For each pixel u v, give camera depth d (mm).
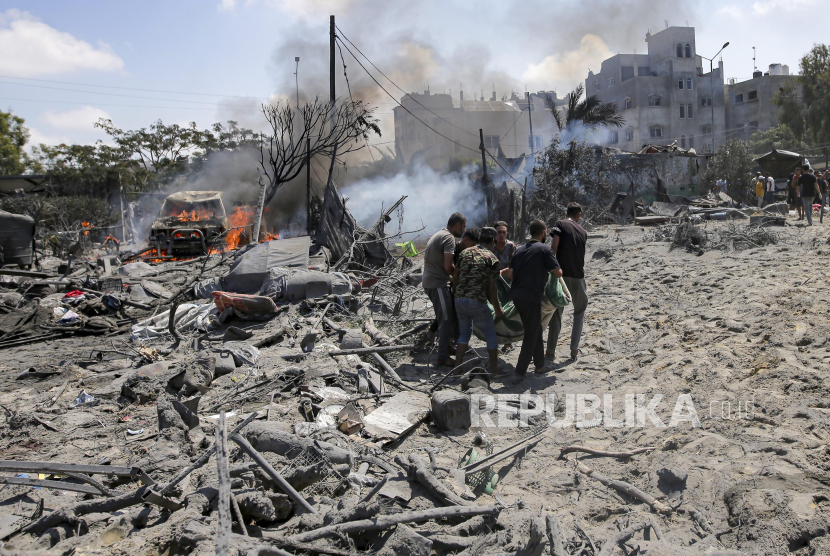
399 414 4914
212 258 15758
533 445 4336
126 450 4281
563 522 3189
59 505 3414
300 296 9344
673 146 31484
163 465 3781
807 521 2875
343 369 6035
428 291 6527
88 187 33938
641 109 55500
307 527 2982
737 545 2891
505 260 7184
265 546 2531
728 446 3898
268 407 4992
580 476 3789
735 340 6160
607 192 26062
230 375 6148
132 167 41062
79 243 20625
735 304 7527
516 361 6605
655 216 23125
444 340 6473
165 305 10195
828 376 4766
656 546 2836
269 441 3953
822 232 14383
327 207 15250
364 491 3551
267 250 10875
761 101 58250
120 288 11664
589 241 17719
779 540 2787
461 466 3941
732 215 21281
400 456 3855
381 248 14391
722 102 56344
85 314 9953
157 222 17844
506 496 3592
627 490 3521
